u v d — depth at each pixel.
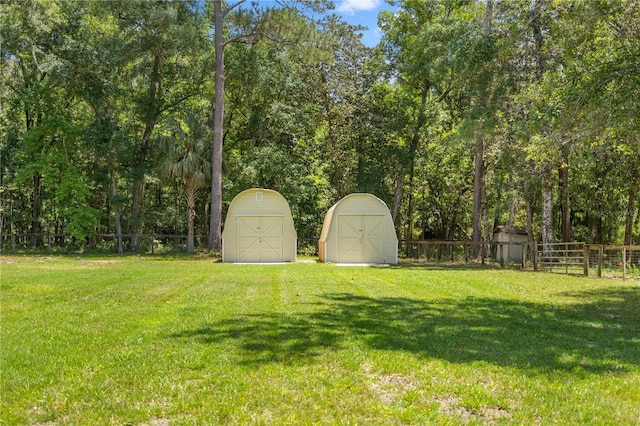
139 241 26.16
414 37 24.06
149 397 3.78
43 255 22.50
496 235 25.64
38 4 22.22
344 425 3.32
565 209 23.77
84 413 3.50
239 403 3.67
